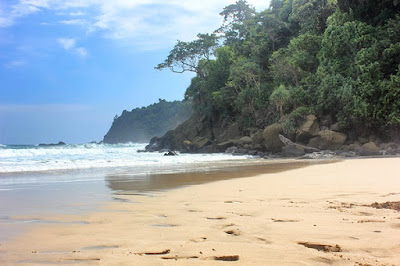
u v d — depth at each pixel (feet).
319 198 23.09
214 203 22.40
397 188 26.91
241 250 11.54
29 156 115.03
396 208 18.56
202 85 206.59
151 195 27.04
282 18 192.65
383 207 19.10
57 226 16.22
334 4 141.90
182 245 12.33
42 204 23.00
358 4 126.82
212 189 30.04
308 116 116.98
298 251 11.32
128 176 44.21
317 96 121.39
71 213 19.60
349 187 28.09
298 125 116.78
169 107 583.99
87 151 149.89
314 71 139.64
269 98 140.97
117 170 54.90
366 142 107.24
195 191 28.99
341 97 111.24
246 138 140.97
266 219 16.57
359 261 10.23
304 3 165.58
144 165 67.51
